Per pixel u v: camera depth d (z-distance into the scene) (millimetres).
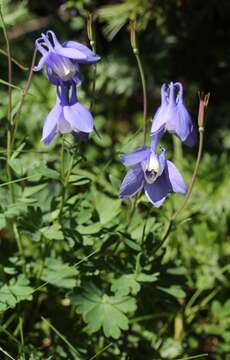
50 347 768
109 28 1093
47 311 806
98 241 772
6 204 730
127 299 720
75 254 770
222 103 1203
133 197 765
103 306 717
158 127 648
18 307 765
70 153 725
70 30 1245
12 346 753
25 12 1140
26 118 962
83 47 663
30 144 849
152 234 739
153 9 1087
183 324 837
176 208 906
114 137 1210
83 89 1184
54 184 822
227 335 816
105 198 766
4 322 796
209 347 853
